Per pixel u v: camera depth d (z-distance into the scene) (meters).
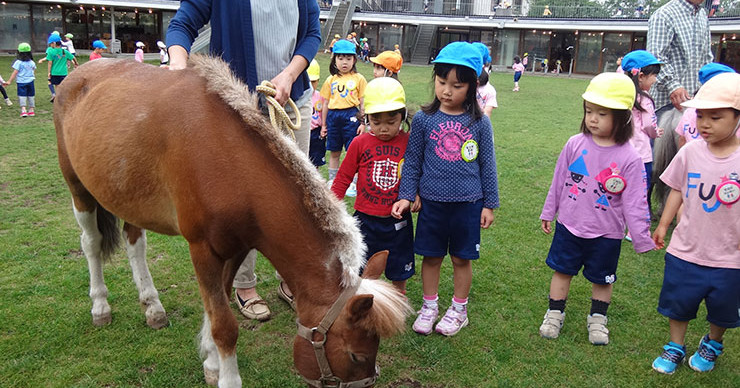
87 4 26.73
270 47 2.85
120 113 2.36
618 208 2.98
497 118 12.65
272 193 2.04
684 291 2.76
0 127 9.35
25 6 25.77
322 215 1.97
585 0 32.31
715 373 2.85
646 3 30.77
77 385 2.60
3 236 4.45
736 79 2.56
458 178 2.98
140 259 3.14
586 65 32.28
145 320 3.20
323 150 6.11
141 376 2.70
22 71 10.27
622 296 3.75
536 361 2.94
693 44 4.93
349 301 1.77
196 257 2.22
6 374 2.65
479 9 35.22
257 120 2.07
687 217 2.77
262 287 3.77
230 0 2.76
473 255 3.06
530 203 5.91
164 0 28.23
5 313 3.20
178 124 2.15
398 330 1.81
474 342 3.11
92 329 3.09
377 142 3.14
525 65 32.34
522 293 3.73
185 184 2.13
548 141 9.69
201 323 3.20
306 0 3.00
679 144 4.57
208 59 2.29
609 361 2.95
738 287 2.66
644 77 4.38
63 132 2.88
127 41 28.58
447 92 2.88
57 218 4.97
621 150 2.94
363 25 34.88
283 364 2.84
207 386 2.64
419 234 3.13
